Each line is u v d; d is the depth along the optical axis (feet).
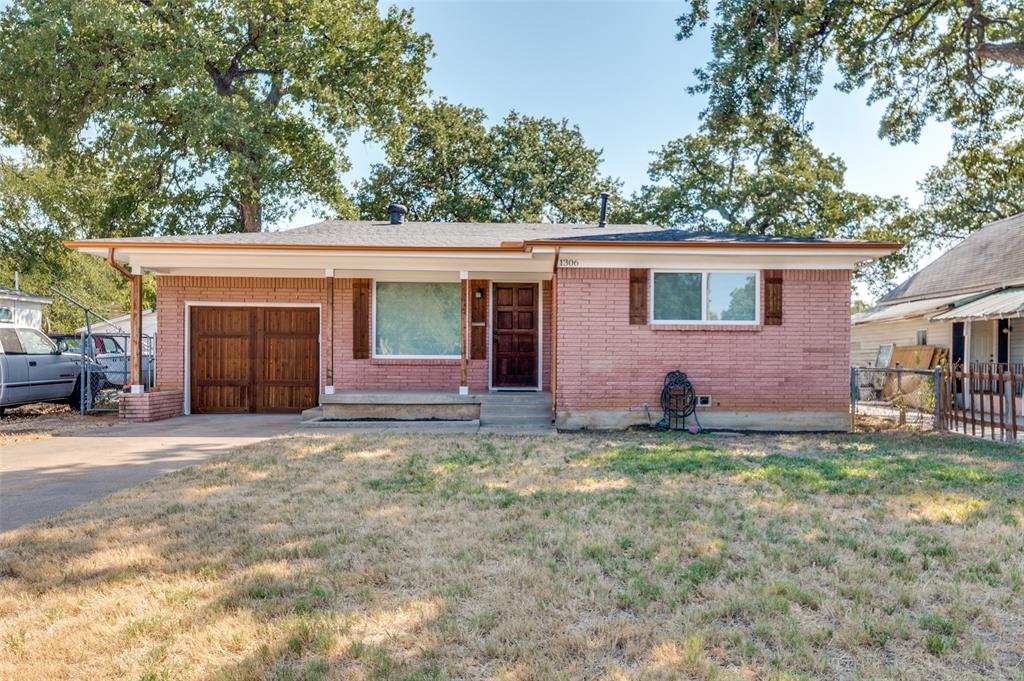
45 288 107.76
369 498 19.17
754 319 36.04
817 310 35.83
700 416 35.53
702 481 21.54
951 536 15.58
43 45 62.69
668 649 10.07
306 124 81.15
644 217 107.65
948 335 58.39
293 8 77.61
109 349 60.95
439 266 40.11
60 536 15.78
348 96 82.12
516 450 27.81
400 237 44.19
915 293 68.44
